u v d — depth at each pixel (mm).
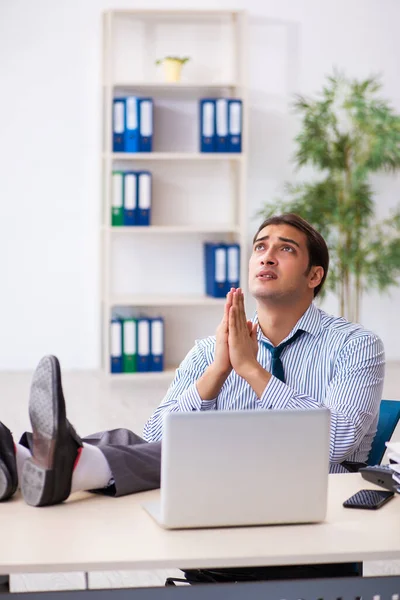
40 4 7090
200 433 1797
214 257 7082
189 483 1802
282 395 2365
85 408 5953
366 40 7383
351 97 7215
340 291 7551
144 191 6961
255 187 7445
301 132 7406
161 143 7312
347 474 2242
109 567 1633
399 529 1835
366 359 2551
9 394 6395
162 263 7484
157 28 7207
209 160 7402
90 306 7422
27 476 1942
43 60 7148
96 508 1936
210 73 7301
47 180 7258
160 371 7117
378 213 7559
